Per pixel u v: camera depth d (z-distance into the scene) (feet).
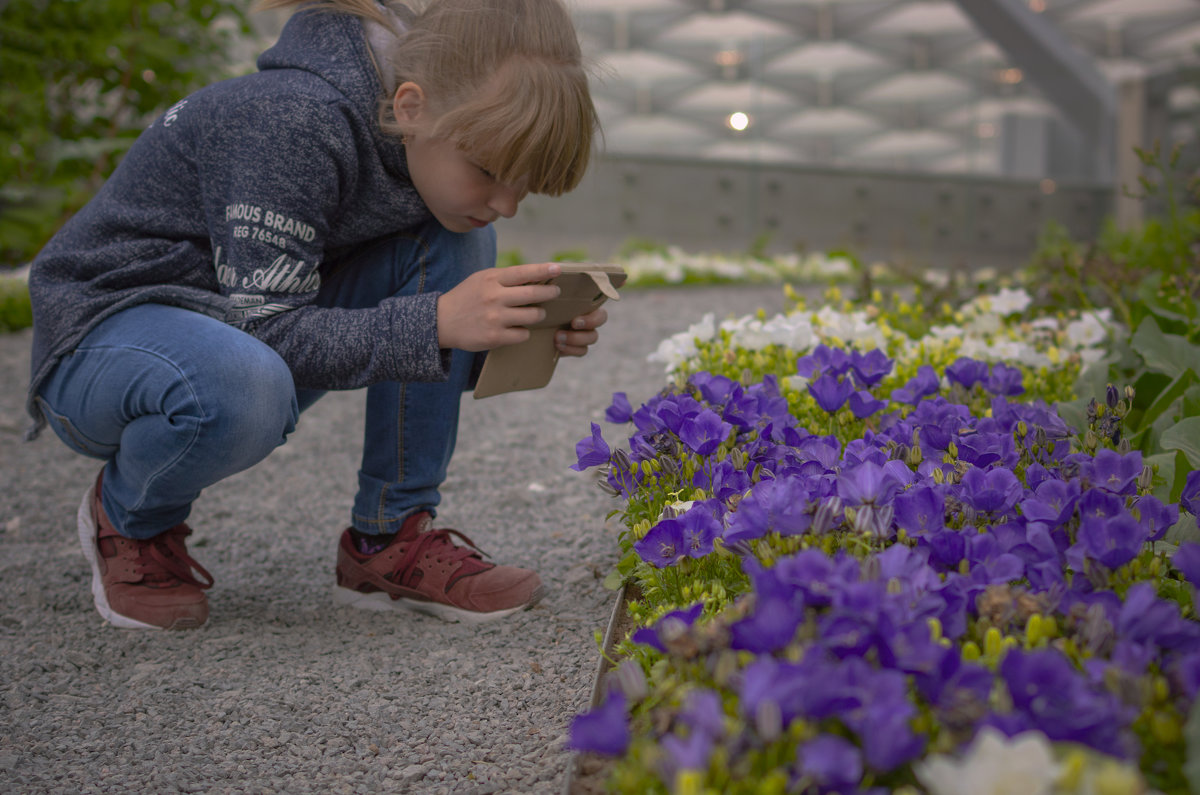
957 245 48.29
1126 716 3.02
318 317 6.13
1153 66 60.85
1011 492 4.80
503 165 5.74
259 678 6.17
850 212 45.24
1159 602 3.57
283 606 7.47
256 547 8.92
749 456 5.58
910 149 57.26
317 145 6.05
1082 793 2.57
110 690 6.05
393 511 7.19
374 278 7.03
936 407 6.33
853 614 3.28
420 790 4.86
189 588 7.06
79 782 4.99
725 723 3.00
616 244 39.65
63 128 23.80
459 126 5.66
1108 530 4.09
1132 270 13.41
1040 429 5.64
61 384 6.46
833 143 56.65
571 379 15.78
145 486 6.42
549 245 38.32
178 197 6.47
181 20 23.39
